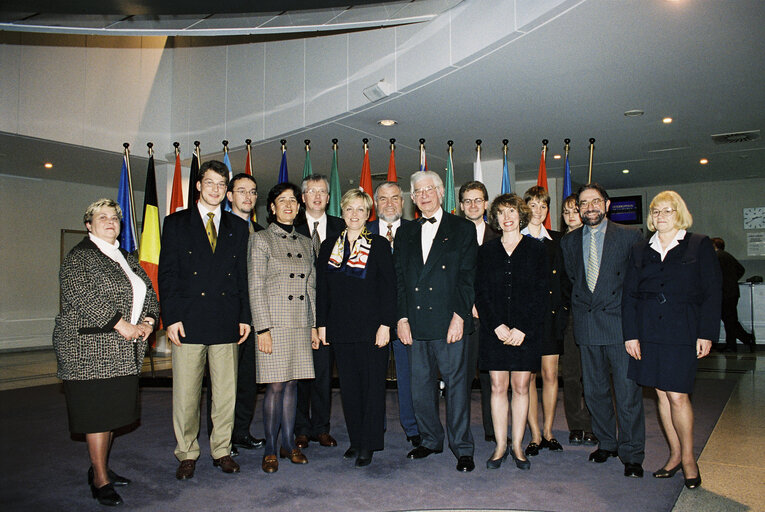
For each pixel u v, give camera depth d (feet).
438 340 11.26
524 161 29.32
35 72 25.21
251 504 9.34
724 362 26.76
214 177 11.14
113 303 9.78
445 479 10.55
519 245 11.19
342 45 20.90
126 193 20.39
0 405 17.93
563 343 12.76
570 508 9.10
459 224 11.58
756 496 9.64
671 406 10.22
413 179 11.80
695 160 29.66
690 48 15.28
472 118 21.65
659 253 10.52
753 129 23.44
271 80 23.91
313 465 11.48
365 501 9.43
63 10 15.69
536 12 13.64
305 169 21.25
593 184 11.61
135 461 11.95
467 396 11.36
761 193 35.55
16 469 11.44
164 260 10.89
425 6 16.79
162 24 17.12
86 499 9.69
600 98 19.43
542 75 17.29
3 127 24.20
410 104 19.95
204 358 11.13
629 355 10.73
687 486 10.07
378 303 11.57
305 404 13.25
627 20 13.69
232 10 16.42
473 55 15.83
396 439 13.67
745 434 13.74
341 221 13.99
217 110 26.32
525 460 11.19
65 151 27.48
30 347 34.73
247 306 11.40
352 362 11.59
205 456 12.24
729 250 36.32
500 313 11.02
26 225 34.76
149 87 28.53
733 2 12.75
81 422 9.43
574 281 11.82
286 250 11.57
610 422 11.68
